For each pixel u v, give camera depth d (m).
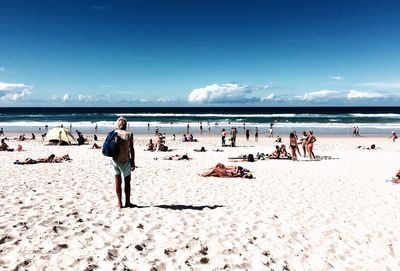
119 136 8.09
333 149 31.55
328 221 8.12
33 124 69.62
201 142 38.91
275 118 87.44
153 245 5.95
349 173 16.11
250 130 57.59
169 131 56.25
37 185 10.79
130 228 6.73
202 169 16.19
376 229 7.73
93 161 18.28
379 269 5.84
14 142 35.78
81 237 6.12
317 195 10.95
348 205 9.76
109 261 5.21
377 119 83.31
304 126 64.25
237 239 6.50
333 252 6.34
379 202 10.23
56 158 18.31
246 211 8.54
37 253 5.36
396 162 21.08
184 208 8.55
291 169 17.16
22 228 6.45
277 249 6.18
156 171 15.12
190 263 5.35
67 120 86.69
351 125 66.12
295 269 5.53
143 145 33.69
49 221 6.95
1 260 5.08
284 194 10.90
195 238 6.38
